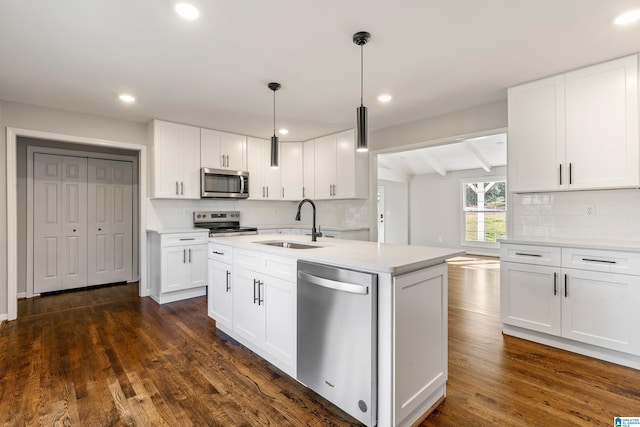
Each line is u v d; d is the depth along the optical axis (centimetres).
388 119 398
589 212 285
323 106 351
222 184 438
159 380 214
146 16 190
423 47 229
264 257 236
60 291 437
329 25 201
